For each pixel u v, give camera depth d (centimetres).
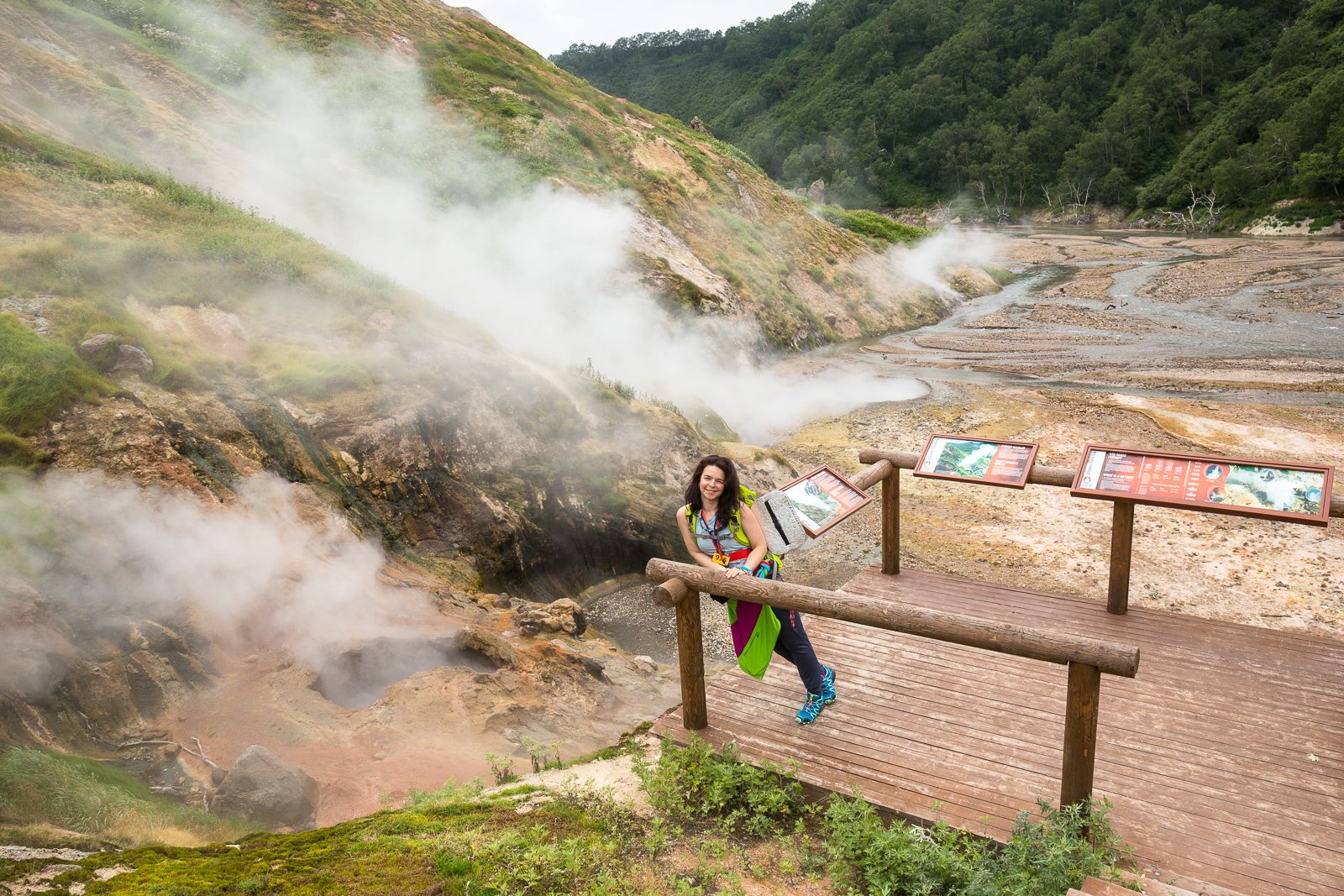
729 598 456
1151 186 9969
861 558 1316
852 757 452
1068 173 11425
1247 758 443
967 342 3241
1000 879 341
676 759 457
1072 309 3853
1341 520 1345
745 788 443
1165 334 3089
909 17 15512
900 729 478
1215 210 8631
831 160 14050
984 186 12475
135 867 369
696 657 477
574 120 3400
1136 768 439
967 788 417
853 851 378
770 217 3866
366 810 565
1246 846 374
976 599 668
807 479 565
